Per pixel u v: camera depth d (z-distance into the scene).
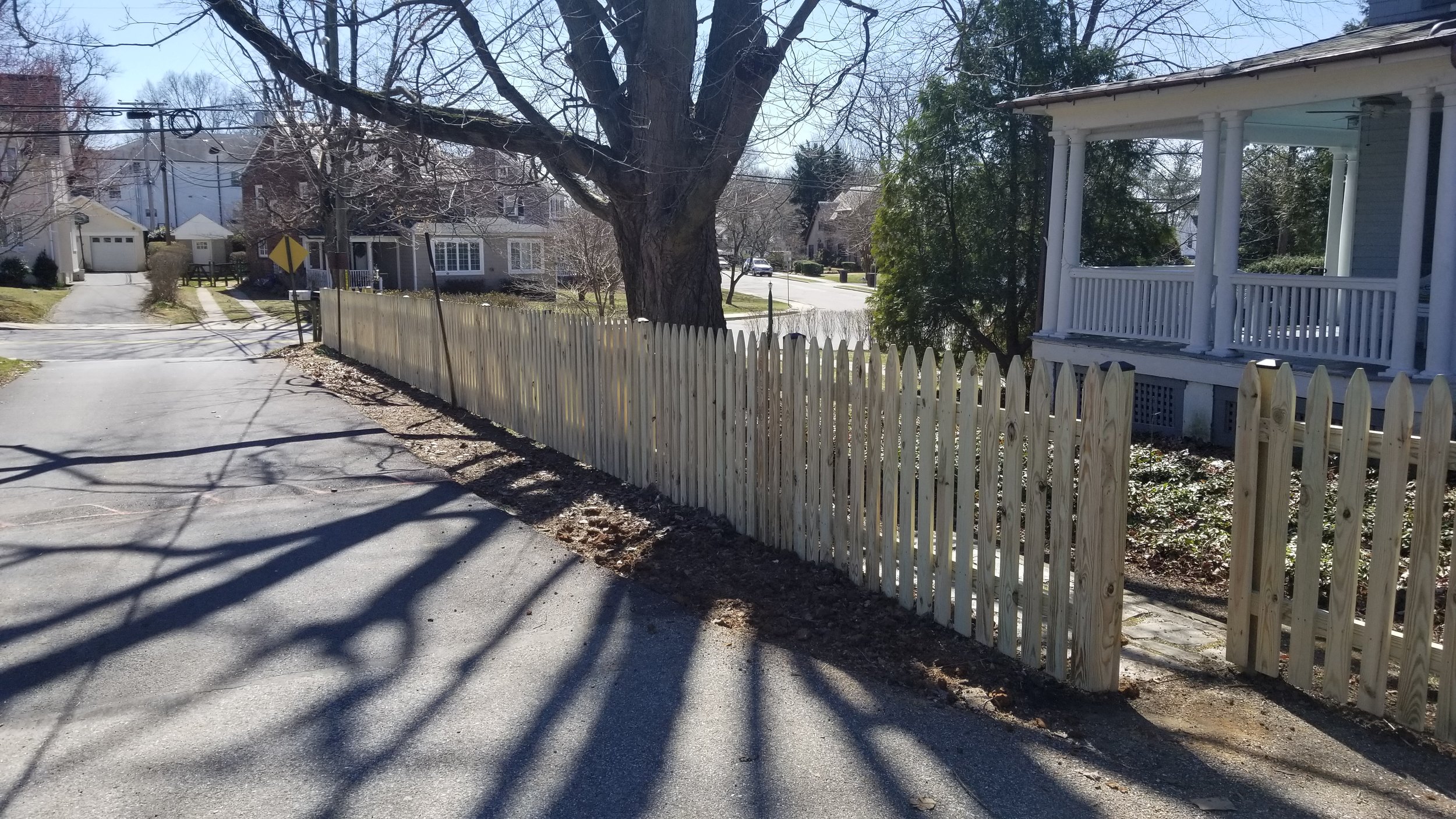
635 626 5.34
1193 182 26.05
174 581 6.17
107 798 3.65
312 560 6.58
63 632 5.34
